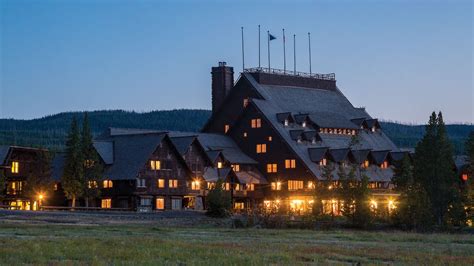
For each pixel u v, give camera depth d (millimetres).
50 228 68625
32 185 112500
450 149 91812
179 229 76250
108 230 69125
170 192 123125
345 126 153000
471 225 92812
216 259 39250
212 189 102438
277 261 39531
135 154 120625
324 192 95312
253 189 136875
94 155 111812
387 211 94938
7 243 45375
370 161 145000
